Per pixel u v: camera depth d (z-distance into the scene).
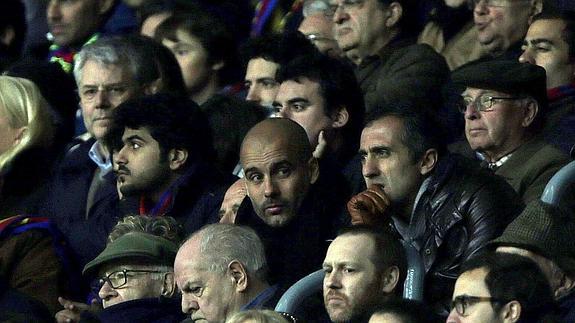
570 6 33.84
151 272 26.98
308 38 33.28
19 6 39.91
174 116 29.36
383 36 33.59
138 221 27.36
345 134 29.39
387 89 31.97
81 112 35.75
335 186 27.45
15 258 29.11
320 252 26.73
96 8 39.53
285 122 27.39
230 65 35.19
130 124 29.34
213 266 25.30
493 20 32.22
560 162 27.17
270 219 27.03
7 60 39.09
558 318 21.52
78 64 32.53
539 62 30.14
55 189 31.86
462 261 25.17
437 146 26.28
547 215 23.14
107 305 27.08
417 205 25.91
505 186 25.72
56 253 29.34
